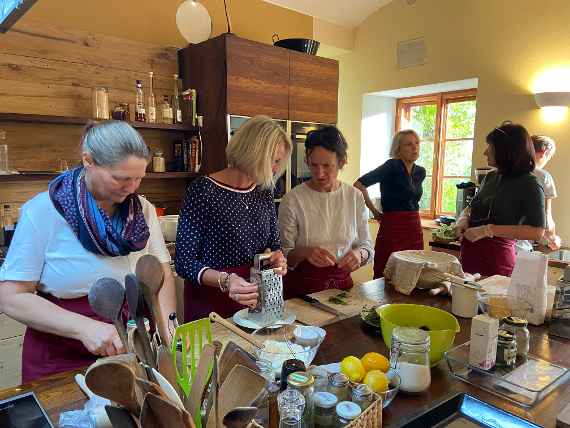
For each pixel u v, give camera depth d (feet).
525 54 11.28
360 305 4.80
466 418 2.63
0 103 7.99
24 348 3.96
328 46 14.51
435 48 13.04
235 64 9.55
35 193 8.54
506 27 11.55
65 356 3.81
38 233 3.70
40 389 3.02
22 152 8.28
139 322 2.15
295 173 11.09
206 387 2.16
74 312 3.73
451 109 14.60
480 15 12.00
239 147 5.08
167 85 10.36
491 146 7.27
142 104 9.30
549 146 9.66
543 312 4.37
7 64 8.00
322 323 4.28
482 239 7.30
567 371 3.33
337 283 5.92
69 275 3.81
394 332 3.21
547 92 10.57
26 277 3.68
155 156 9.86
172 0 10.27
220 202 5.01
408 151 9.95
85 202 3.76
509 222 7.05
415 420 2.54
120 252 3.91
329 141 6.03
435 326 3.83
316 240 6.24
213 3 11.15
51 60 8.50
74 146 8.87
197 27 8.70
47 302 3.58
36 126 8.39
